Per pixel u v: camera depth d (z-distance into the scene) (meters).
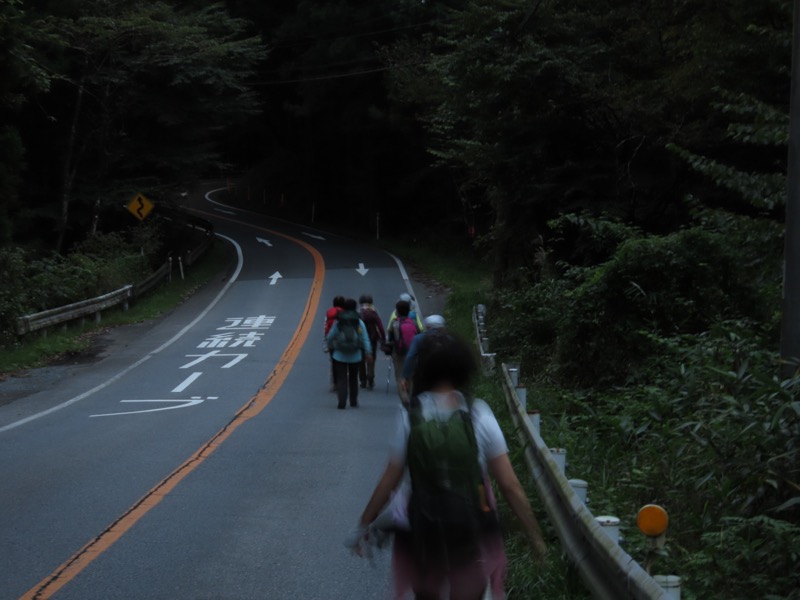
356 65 44.81
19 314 21.30
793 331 7.47
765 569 5.43
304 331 24.17
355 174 52.06
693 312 12.19
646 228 21.33
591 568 4.82
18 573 6.24
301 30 46.22
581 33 20.58
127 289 27.80
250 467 9.70
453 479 3.71
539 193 21.05
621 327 12.38
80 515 7.78
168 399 15.44
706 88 16.84
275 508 7.96
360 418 13.32
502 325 18.02
